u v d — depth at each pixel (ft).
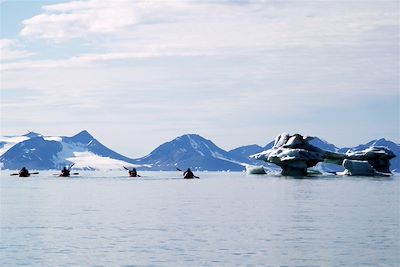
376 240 173.27
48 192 454.81
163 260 143.95
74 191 470.39
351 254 151.02
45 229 201.16
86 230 198.39
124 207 296.92
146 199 362.94
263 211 267.80
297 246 162.91
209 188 523.29
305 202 322.96
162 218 237.86
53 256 149.18
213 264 139.33
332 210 270.05
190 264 139.44
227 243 168.45
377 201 328.08
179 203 324.39
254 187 513.04
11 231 196.03
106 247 161.99
